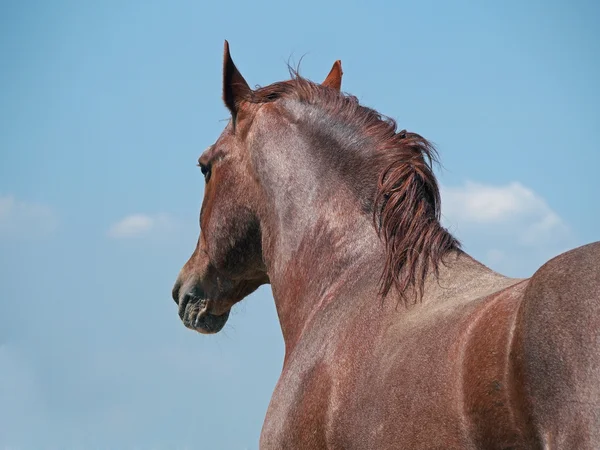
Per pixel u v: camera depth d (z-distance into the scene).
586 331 4.34
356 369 6.32
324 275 7.63
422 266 6.52
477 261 6.58
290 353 7.85
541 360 4.45
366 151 7.70
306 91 8.43
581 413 4.22
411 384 5.46
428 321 5.81
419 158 7.33
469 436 4.90
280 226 8.26
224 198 8.99
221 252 9.10
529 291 4.70
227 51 8.99
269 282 9.50
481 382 4.80
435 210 7.01
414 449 5.32
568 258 4.64
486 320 5.05
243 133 8.90
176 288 9.95
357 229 7.54
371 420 5.84
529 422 4.50
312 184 8.01
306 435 6.67
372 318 6.59
